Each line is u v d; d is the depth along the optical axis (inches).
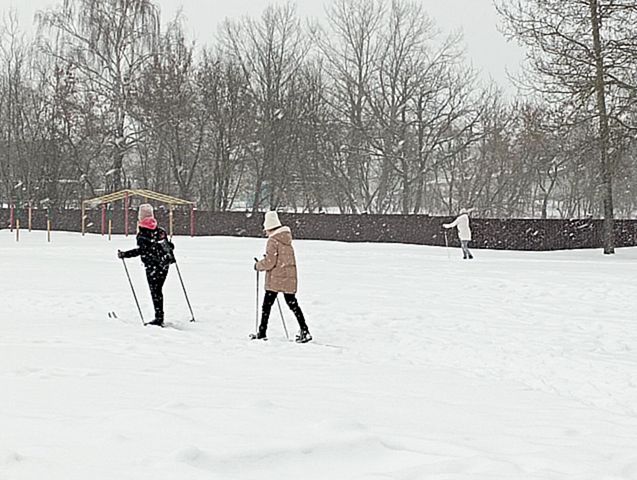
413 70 2305.6
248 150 2235.5
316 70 2340.1
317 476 176.7
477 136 2294.5
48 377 293.9
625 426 247.4
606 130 1182.9
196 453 183.3
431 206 2637.8
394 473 178.7
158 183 2244.1
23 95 2282.2
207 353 379.6
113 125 2069.4
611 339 441.4
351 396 275.4
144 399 253.8
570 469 188.4
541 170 2169.0
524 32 1218.6
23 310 543.2
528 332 463.8
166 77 2069.4
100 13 2021.4
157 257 491.5
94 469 173.5
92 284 721.6
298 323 468.1
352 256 1157.1
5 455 180.1
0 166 2289.6
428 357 393.1
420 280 769.6
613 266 981.2
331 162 2327.8
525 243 1579.7
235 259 1075.3
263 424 219.1
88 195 2251.5
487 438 220.7
